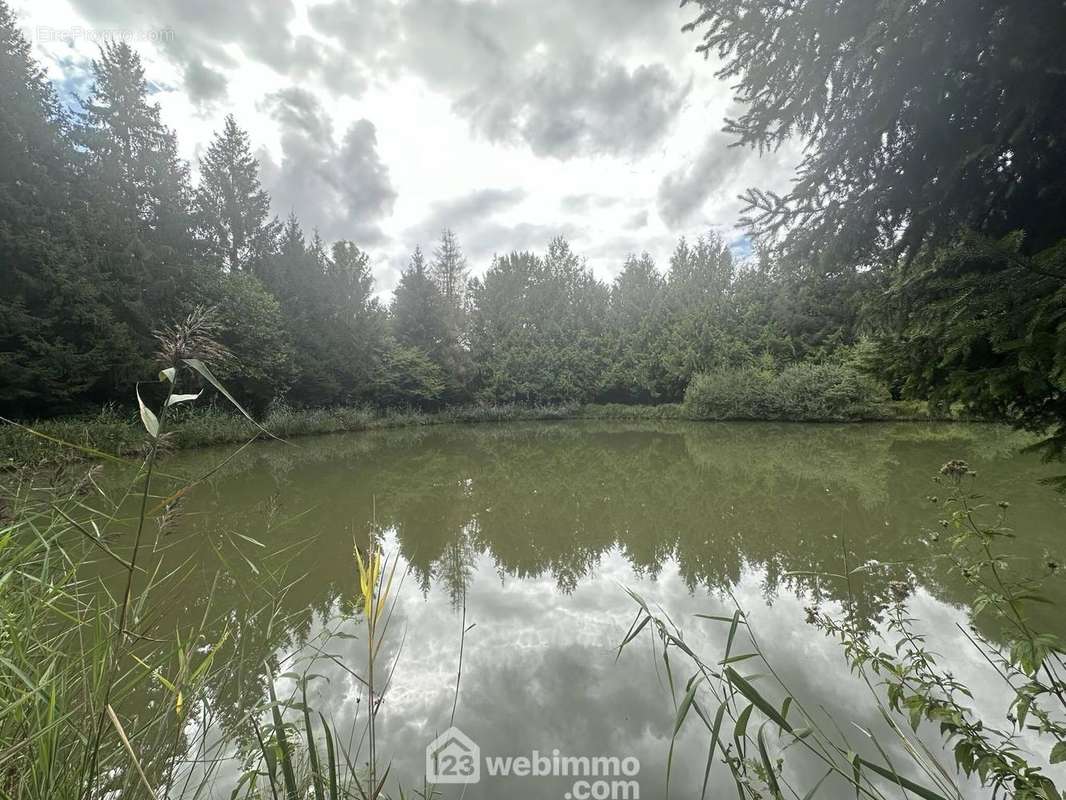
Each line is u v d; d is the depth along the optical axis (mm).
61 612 1513
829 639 2889
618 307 35969
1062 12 1865
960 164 2359
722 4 2926
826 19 2418
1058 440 2006
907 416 18672
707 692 2443
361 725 2225
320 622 3195
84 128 16062
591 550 4938
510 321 33594
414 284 30234
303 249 26000
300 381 21203
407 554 4840
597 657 2826
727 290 32312
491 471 10242
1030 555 3879
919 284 2871
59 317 12828
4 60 13008
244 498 7121
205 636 2605
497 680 2604
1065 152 2264
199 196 21641
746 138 3211
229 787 1713
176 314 16047
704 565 4344
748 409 22578
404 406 27281
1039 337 1687
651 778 1902
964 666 2479
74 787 1121
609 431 20938
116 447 9570
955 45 2115
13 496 1657
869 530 5086
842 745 1985
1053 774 1729
